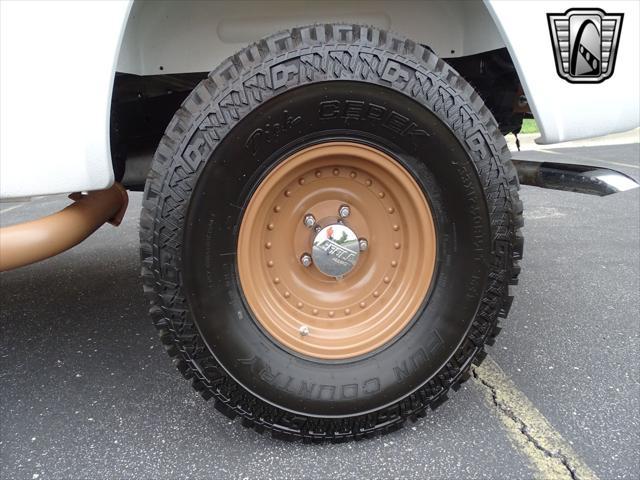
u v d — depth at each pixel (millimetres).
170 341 1610
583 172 2109
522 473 1593
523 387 2061
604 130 1809
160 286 1541
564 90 1724
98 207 1964
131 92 2256
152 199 1501
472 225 1641
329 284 1824
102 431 1854
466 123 1566
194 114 1482
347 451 1719
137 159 2412
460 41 2318
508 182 1623
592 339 2439
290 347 1708
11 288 3367
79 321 2828
